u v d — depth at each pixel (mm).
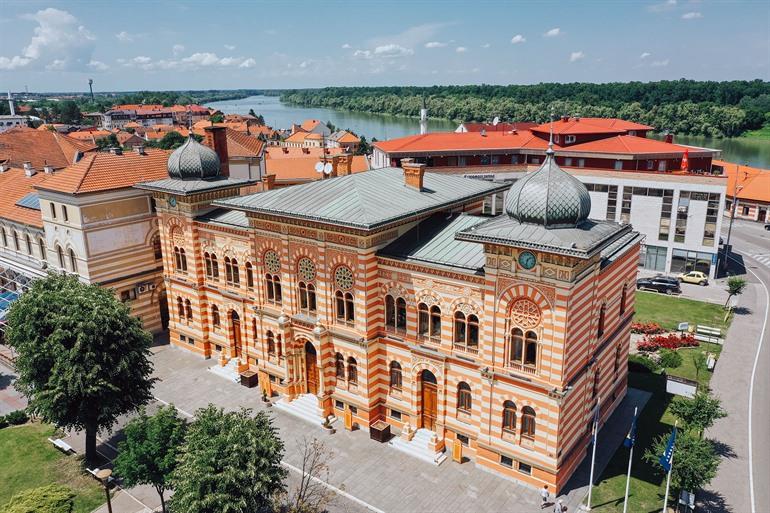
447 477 38281
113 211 57219
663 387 49219
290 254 44656
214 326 55969
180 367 55000
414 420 41875
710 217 77062
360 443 42344
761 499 35969
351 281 41719
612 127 96062
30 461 42312
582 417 38219
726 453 40438
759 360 54344
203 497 29047
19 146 99688
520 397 35781
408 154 90688
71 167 59500
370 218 38875
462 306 37719
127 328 41156
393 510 35500
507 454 37250
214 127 57844
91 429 40812
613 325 42125
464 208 49125
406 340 41031
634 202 81375
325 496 34594
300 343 46344
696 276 77188
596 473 38312
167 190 53219
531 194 33938
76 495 38375
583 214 34469
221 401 48781
